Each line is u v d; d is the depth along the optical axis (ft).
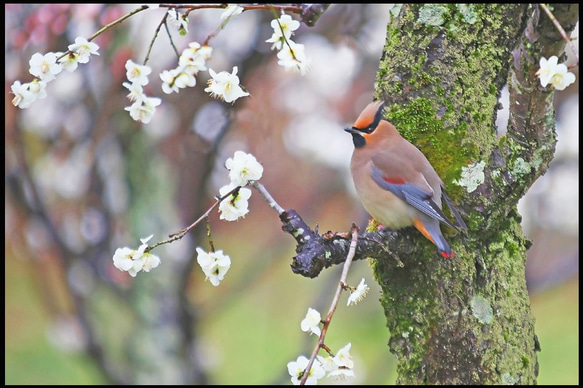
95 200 37.88
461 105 21.75
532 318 21.67
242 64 37.01
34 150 39.99
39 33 35.32
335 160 40.60
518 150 21.56
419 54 22.07
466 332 20.86
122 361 37.63
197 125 38.32
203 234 42.27
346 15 38.47
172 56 36.45
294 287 57.11
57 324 38.88
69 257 36.86
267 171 41.39
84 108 37.52
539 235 40.29
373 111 23.71
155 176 38.17
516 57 20.61
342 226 42.37
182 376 37.86
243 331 54.54
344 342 50.37
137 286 37.55
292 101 39.58
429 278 21.39
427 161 21.95
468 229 21.33
